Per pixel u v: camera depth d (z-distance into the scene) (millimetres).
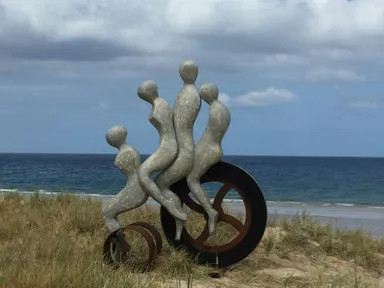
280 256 8336
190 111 7391
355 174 64312
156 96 7531
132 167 7492
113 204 7441
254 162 126562
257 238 7402
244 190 7453
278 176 59688
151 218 9680
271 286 7000
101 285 5938
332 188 41688
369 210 21156
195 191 7426
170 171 7406
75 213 9781
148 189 7355
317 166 94938
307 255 8523
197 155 7430
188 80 7496
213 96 7414
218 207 7578
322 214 19203
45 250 7406
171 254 7422
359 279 7387
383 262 8523
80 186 41562
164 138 7414
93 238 8516
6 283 5777
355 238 9336
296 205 24078
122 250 7281
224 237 8570
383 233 13172
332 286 6859
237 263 7746
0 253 7293
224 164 7516
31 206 10867
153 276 6852
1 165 91250
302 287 6969
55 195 12727
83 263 6559
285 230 9586
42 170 71375
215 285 6832
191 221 9211
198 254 7559
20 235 8562
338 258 8570
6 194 12609
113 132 7500
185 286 6621
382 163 116188
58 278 5914
